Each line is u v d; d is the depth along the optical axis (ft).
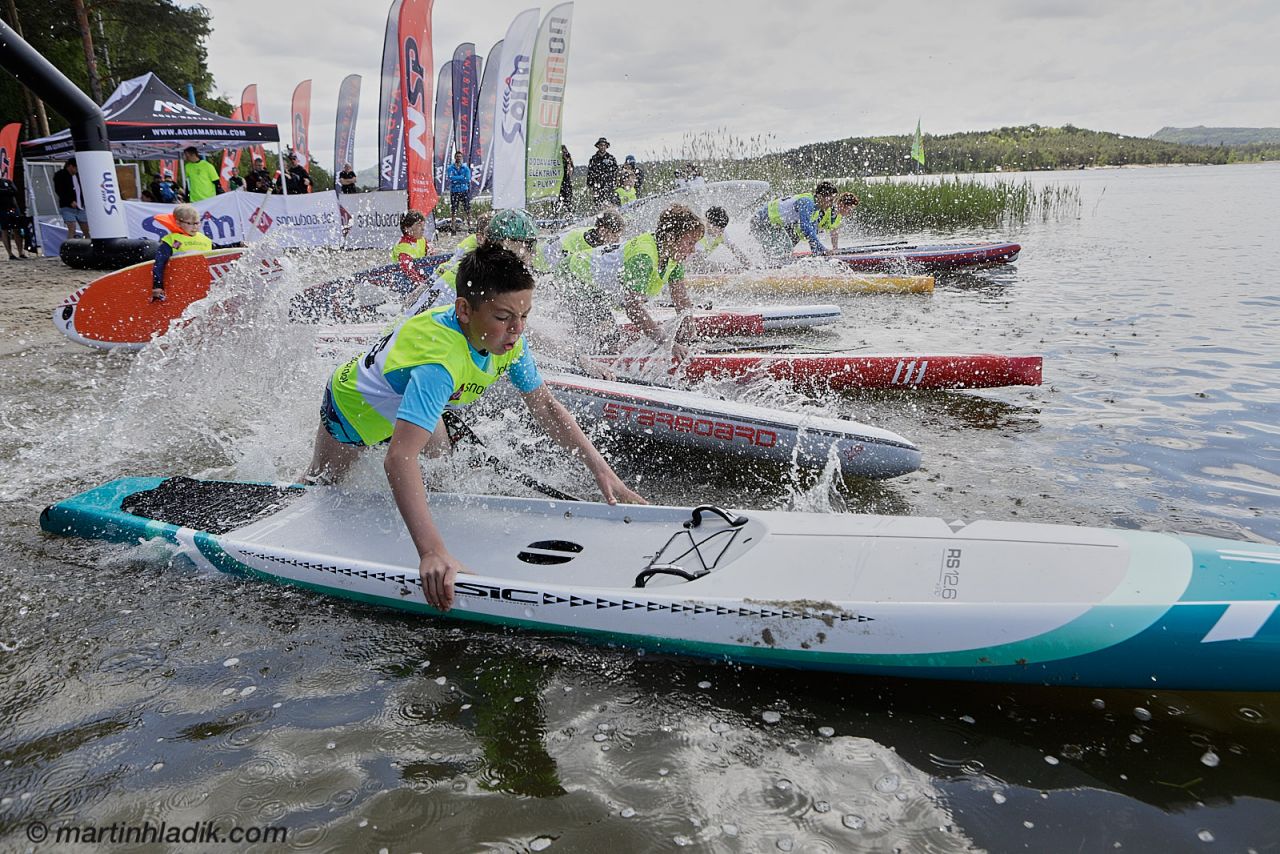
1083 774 7.08
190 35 122.93
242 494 12.06
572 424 11.07
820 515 10.03
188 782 7.02
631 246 19.52
